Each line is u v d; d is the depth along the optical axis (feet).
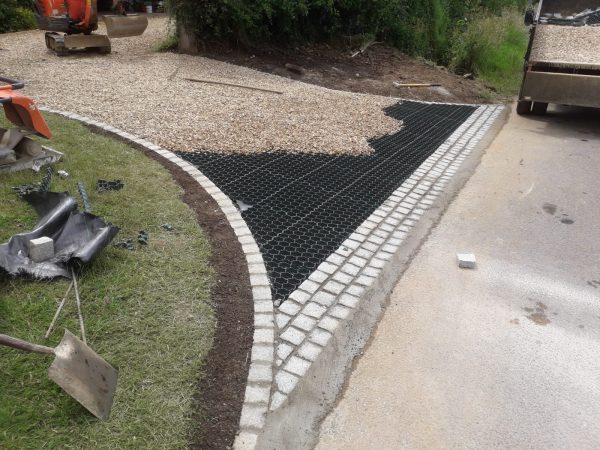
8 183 15.05
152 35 43.65
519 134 28.40
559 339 11.76
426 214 17.69
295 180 18.98
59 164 16.75
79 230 12.66
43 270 11.21
